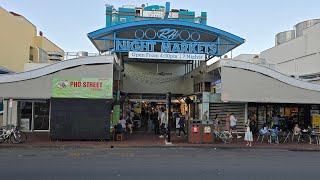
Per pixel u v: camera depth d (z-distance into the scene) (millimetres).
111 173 10195
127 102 31969
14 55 30922
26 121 26078
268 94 22750
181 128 23953
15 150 16766
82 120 20469
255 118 26000
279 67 37562
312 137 22438
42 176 9609
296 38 34312
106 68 21188
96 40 25625
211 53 25312
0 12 27875
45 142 19453
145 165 11922
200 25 25156
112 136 21359
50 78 21047
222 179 9531
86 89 20859
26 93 20922
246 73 22688
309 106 26562
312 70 31156
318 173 10805
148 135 24359
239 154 16203
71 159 13414
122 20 32844
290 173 10750
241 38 25406
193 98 28266
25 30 33406
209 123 20469
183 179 9414
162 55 24031
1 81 20844
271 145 20000
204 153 16375
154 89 32812
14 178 9297
